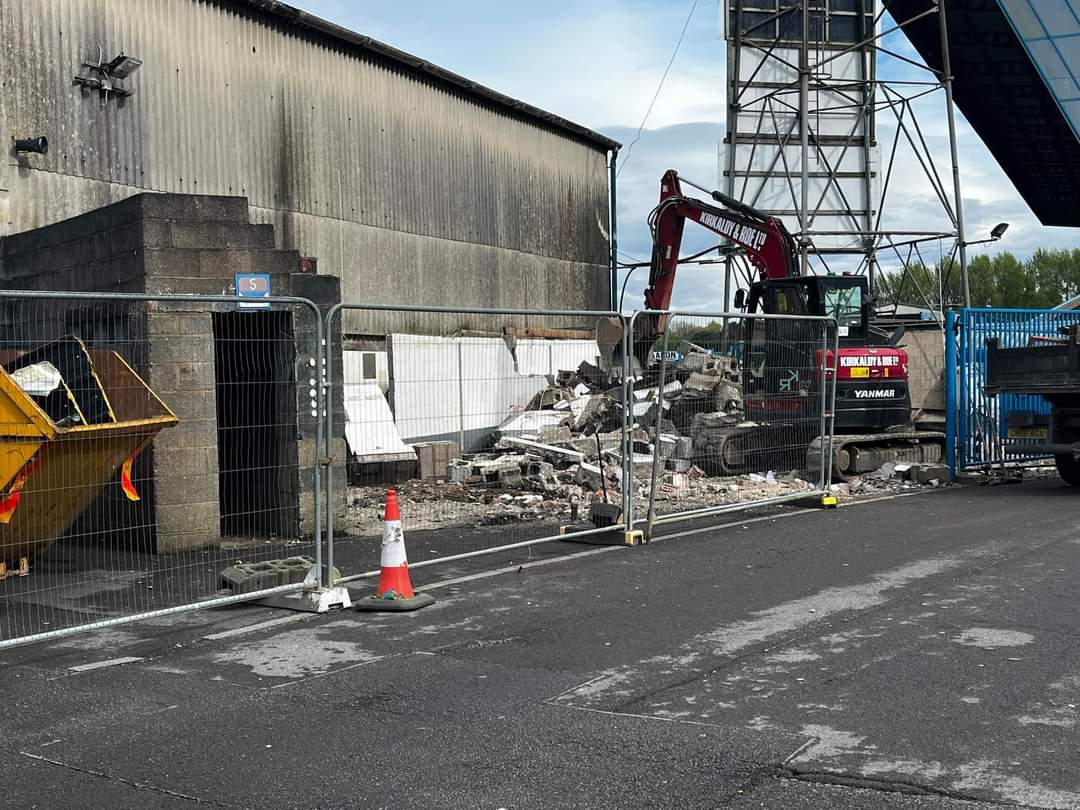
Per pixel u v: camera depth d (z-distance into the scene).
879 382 17.30
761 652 6.76
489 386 12.81
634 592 8.73
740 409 13.99
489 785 4.73
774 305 18.11
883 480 16.72
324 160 22.09
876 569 9.38
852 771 4.76
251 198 20.38
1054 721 5.34
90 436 9.08
